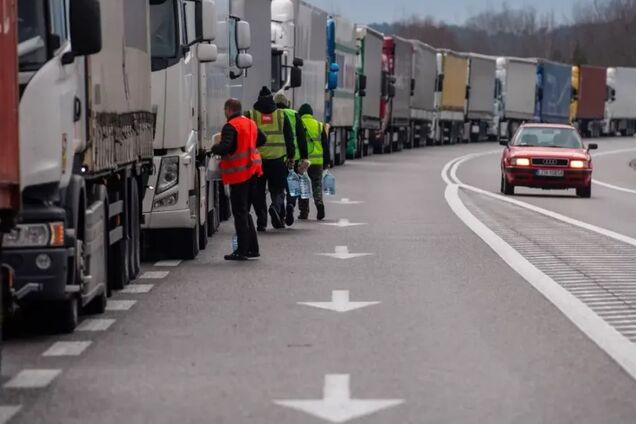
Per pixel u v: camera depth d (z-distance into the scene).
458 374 21.14
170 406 18.77
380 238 46.03
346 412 18.28
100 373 21.36
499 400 19.11
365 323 26.59
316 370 21.50
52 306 25.09
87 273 26.28
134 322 26.84
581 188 74.44
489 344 24.08
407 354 23.00
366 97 120.19
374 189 77.56
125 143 30.73
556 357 22.75
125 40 30.81
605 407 18.70
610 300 30.27
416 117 152.00
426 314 27.86
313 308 28.75
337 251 41.38
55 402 19.14
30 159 23.19
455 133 177.50
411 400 19.09
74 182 25.44
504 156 76.31
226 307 28.92
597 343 24.20
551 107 195.38
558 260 39.19
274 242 44.34
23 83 23.41
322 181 54.56
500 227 51.56
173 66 38.16
